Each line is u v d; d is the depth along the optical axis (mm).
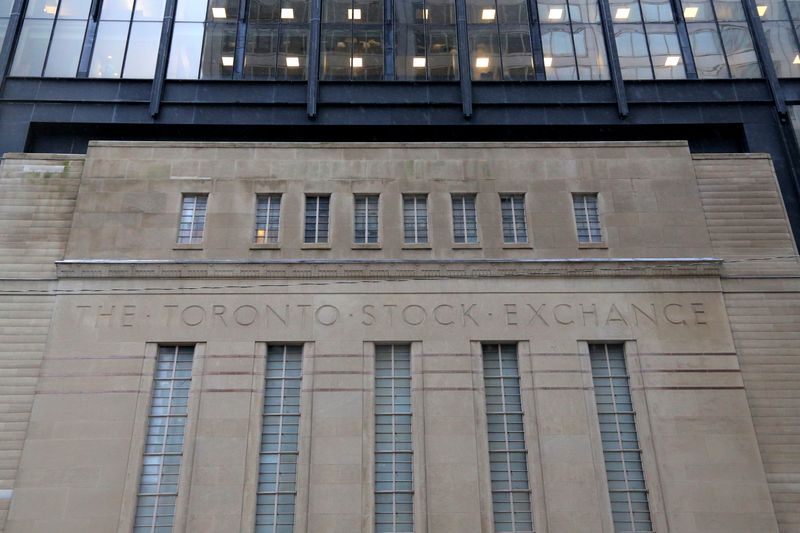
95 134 23078
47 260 19562
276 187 20641
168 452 17469
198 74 23609
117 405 17656
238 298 19047
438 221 20312
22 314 18750
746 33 24672
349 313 18953
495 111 23297
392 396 18328
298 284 19266
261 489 17188
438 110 23281
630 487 17406
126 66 23656
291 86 23500
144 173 20578
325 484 17016
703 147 23469
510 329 18859
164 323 18641
